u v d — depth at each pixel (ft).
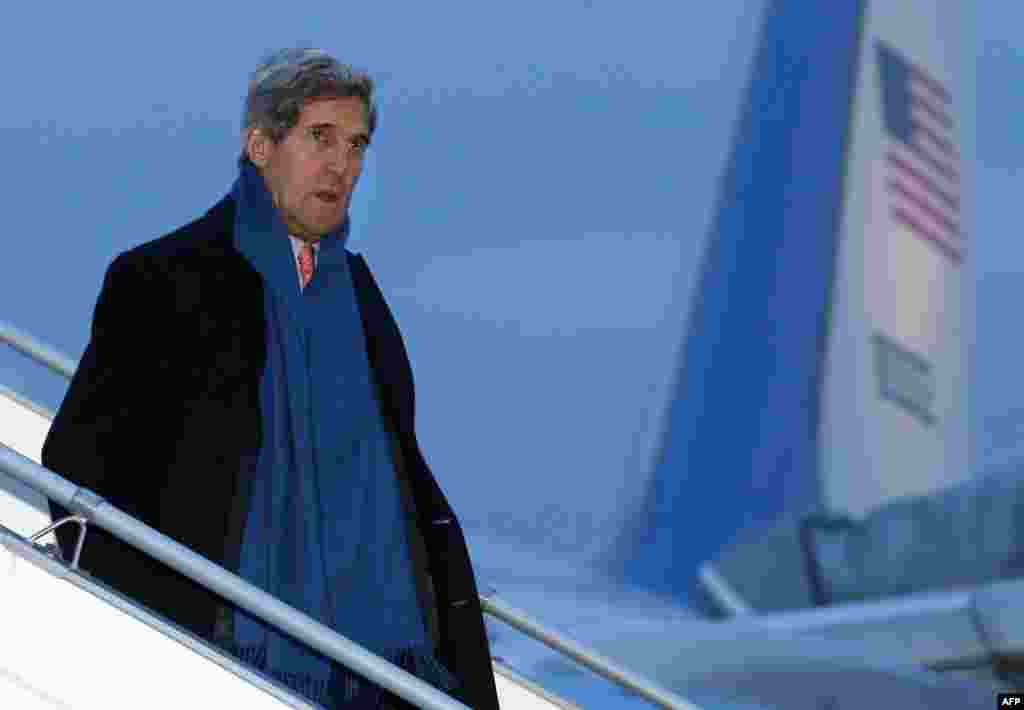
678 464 254.06
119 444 26.76
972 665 198.70
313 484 28.07
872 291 250.37
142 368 26.99
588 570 246.27
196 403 27.09
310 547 27.76
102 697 26.09
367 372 29.32
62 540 26.99
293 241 29.25
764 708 195.52
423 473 29.68
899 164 261.03
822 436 244.22
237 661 26.27
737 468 249.14
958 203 265.34
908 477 241.35
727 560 234.58
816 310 255.70
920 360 254.47
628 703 36.68
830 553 227.20
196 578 25.79
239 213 28.58
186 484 26.78
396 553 28.76
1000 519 229.25
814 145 261.24
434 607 29.43
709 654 204.64
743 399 253.65
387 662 26.48
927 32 266.16
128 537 25.72
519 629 36.40
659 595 231.30
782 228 261.24
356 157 28.91
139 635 26.25
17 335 38.55
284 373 28.27
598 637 211.00
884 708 193.77
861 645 205.46
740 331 255.70
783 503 242.78
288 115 28.35
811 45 265.13
